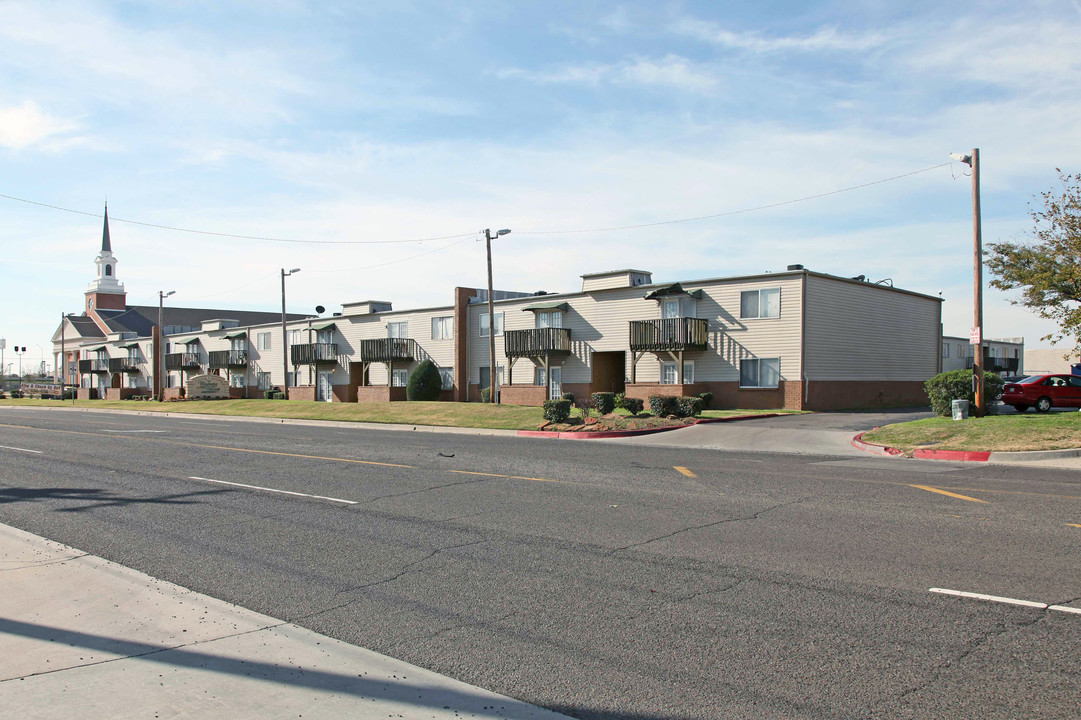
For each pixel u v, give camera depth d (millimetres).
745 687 4562
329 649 5242
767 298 33094
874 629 5461
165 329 76938
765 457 17281
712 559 7484
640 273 38875
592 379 39500
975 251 21875
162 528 9383
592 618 5840
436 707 4359
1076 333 24203
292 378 59812
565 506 10523
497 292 47688
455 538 8633
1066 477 13133
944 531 8555
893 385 37594
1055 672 4688
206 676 4750
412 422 31578
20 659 5000
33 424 31156
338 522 9633
